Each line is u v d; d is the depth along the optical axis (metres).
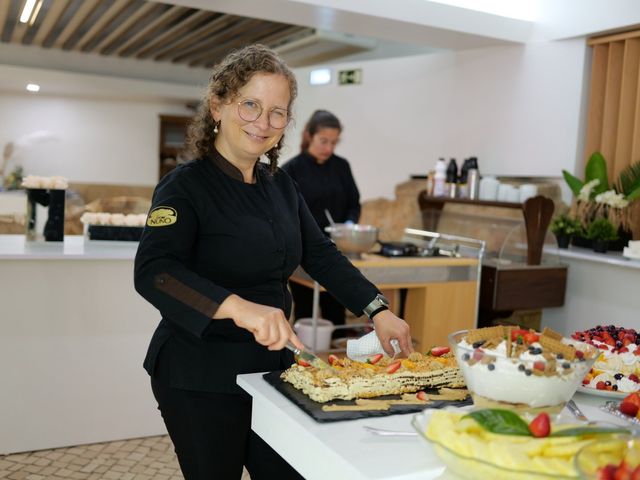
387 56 7.05
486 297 3.83
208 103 1.59
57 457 2.89
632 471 0.86
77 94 10.63
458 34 4.35
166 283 1.42
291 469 1.63
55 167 10.84
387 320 1.70
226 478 1.62
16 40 9.05
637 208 3.98
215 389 1.58
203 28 7.31
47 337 2.93
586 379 1.57
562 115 4.41
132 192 8.50
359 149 6.16
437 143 5.47
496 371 1.15
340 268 1.82
